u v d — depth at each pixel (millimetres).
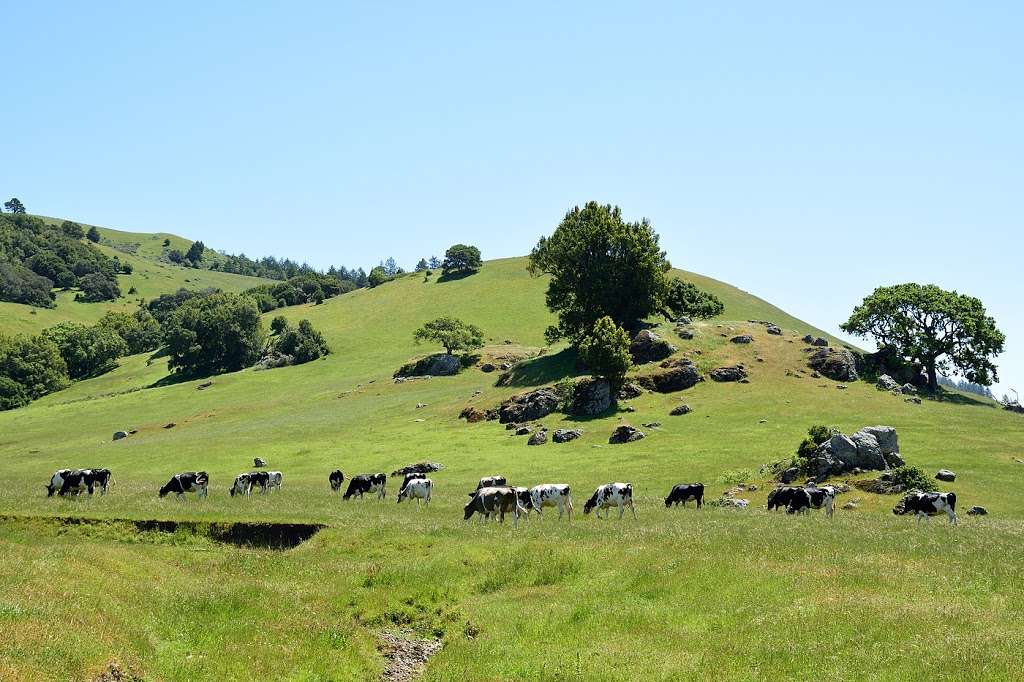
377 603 25094
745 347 109938
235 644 20125
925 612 21172
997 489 56281
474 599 25781
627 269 117562
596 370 92438
